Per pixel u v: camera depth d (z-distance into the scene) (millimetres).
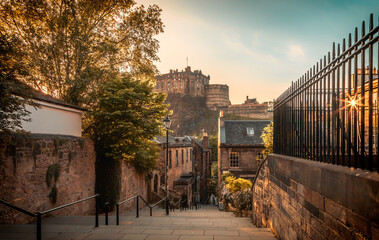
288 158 5539
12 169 7941
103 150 14781
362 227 2717
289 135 6004
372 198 2525
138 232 6238
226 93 151250
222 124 26719
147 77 18422
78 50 15719
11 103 6227
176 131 132000
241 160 24641
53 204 9906
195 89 147000
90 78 15305
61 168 10438
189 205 27641
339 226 3236
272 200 6992
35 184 8922
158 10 17672
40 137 9258
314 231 4027
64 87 15758
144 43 18125
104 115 14125
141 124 14531
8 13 13984
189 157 36375
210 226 8203
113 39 17500
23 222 8266
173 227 7379
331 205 3459
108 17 17719
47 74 14469
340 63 3574
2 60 6371
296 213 4902
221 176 23625
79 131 13094
